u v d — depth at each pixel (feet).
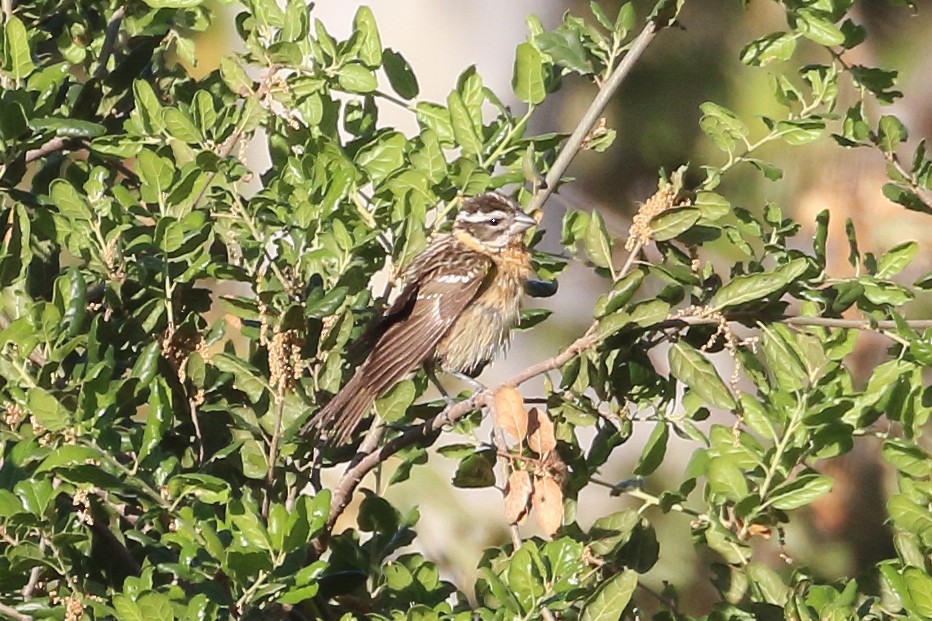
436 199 40.86
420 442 38.58
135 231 38.88
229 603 30.22
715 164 59.21
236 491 37.45
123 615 29.48
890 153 41.27
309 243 38.52
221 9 60.13
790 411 36.35
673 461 63.77
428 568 36.27
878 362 59.98
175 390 37.60
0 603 31.96
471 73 41.63
